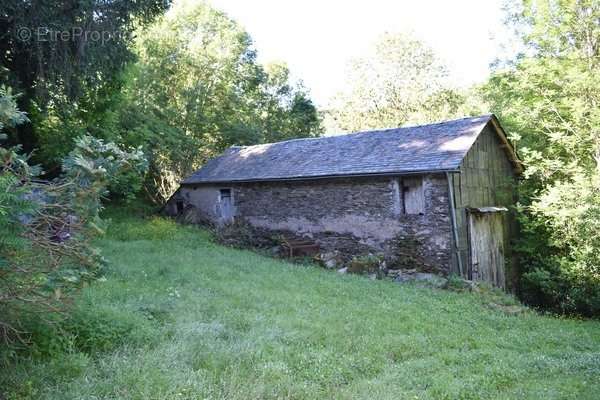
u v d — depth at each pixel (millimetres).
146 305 7152
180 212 22891
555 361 7031
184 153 27516
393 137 16859
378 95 35719
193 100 29453
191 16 30531
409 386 5547
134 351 5500
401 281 13102
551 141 16094
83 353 5188
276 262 13984
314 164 17125
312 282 11109
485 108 27594
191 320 6980
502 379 6039
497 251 15609
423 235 14000
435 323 8609
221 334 6551
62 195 4578
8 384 4301
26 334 5027
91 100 15930
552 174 16016
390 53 35219
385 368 6129
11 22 11023
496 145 16484
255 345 6188
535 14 16688
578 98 15273
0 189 3662
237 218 19625
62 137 14938
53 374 4617
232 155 22984
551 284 14844
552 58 16312
